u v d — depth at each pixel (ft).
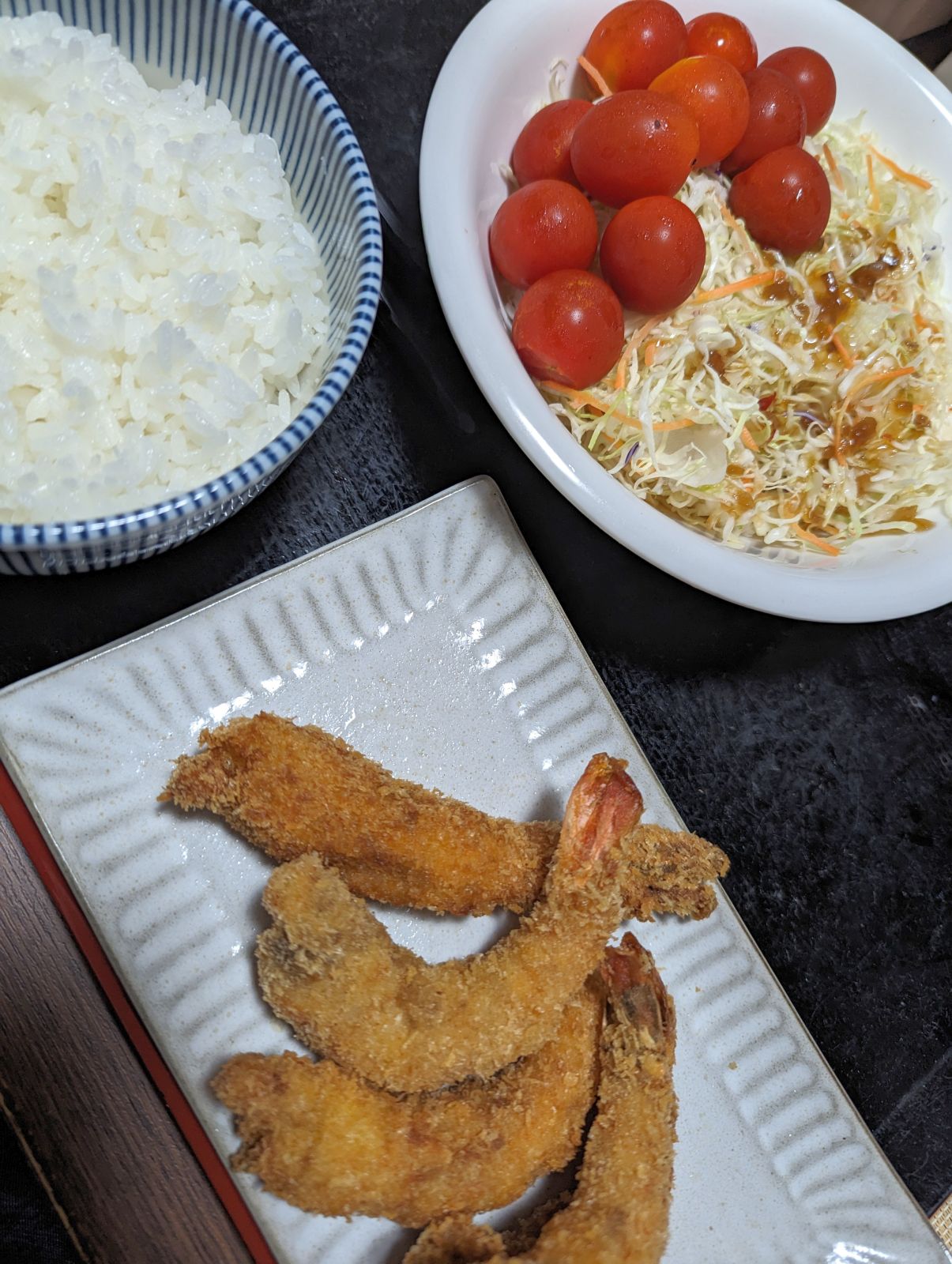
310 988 0.62
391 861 0.67
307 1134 0.61
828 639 0.86
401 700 0.75
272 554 0.75
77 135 0.65
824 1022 0.79
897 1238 0.74
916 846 0.84
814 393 0.87
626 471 0.82
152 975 0.64
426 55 0.86
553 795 0.76
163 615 0.72
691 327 0.82
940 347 0.89
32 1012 0.63
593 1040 0.69
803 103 0.85
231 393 0.66
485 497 0.79
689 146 0.74
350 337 0.63
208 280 0.65
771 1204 0.72
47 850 0.65
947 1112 0.79
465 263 0.71
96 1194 0.61
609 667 0.82
